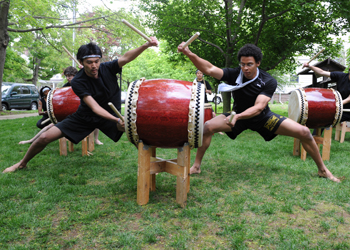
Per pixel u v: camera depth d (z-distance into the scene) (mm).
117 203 2383
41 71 26094
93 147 4531
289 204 2309
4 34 12031
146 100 2166
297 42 7230
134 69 24578
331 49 7895
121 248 1698
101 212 2150
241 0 7367
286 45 7262
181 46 2576
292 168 3457
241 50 2627
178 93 2172
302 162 3762
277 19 7066
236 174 3246
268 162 3762
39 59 24047
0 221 1994
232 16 7004
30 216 2102
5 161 3705
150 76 24281
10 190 2605
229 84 2947
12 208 2230
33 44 15156
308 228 1965
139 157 2305
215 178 3105
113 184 2855
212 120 3160
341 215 2162
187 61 9141
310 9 6430
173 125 2143
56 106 3639
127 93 2223
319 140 3988
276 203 2385
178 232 1894
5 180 2867
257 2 6527
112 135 2984
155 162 2422
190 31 7805
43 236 1837
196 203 2391
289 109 4031
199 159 3320
